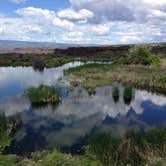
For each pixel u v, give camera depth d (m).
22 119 18.14
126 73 36.00
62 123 17.48
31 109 20.69
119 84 31.67
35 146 13.67
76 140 14.51
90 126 16.95
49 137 14.96
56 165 10.85
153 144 11.45
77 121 17.95
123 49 94.38
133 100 24.25
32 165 10.92
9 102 22.80
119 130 16.17
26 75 41.53
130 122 17.92
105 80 33.50
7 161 11.41
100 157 10.98
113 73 36.47
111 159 10.72
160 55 66.62
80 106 21.84
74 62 65.81
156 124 17.55
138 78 32.22
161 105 22.59
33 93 22.58
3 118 15.76
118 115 19.53
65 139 14.67
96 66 44.84
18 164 11.02
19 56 73.75
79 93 26.69
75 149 13.31
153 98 25.08
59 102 22.95
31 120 18.00
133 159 10.72
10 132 15.17
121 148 11.03
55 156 11.60
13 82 34.16
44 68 53.44
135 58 47.56
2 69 51.56
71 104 22.44
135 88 29.77
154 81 30.38
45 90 23.14
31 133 15.53
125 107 21.84
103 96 25.64
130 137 12.08
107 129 16.41
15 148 13.41
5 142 13.71
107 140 11.86
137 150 10.96
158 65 45.19
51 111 20.25
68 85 30.72
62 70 48.72
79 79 34.62
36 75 41.38
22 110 20.33
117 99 24.53
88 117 18.89
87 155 11.75
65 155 11.86
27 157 12.25
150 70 37.91
